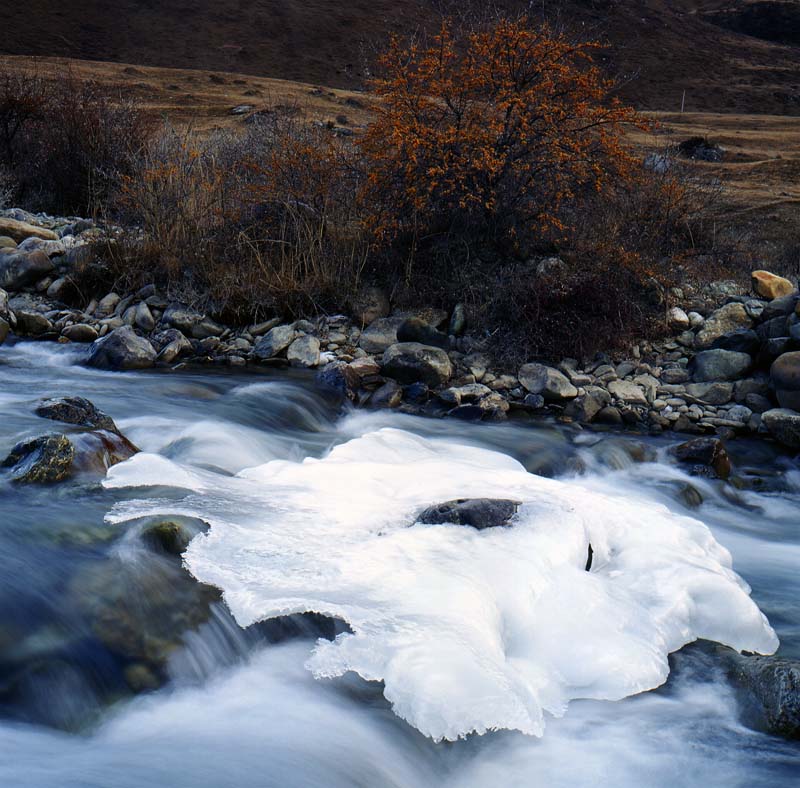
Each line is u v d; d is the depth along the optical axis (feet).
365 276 36.32
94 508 15.87
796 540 23.32
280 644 13.67
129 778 10.87
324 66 238.07
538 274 34.94
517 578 15.44
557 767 12.72
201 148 40.91
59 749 11.43
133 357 31.60
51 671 12.18
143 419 25.05
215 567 14.46
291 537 16.02
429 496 18.90
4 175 50.80
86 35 237.66
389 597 14.32
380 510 17.98
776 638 16.67
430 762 12.42
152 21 248.73
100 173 47.57
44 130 51.80
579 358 33.17
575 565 16.56
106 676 12.46
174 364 32.32
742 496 26.27
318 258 36.01
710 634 16.26
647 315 34.86
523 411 30.73
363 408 30.12
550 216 35.47
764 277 36.83
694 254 41.42
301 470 20.39
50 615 12.85
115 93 62.08
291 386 29.58
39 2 244.22
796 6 374.22
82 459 17.74
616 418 30.68
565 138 36.04
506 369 32.71
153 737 11.92
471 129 36.19
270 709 12.64
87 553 14.29
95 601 13.20
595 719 13.71
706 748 13.21
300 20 254.47
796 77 296.92
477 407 29.96
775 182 101.09
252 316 34.94
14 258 37.04
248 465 22.66
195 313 34.63
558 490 20.04
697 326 34.91
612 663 14.49
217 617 13.57
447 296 35.42
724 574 17.78
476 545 16.19
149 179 38.01
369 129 37.06
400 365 31.55
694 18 352.69
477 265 36.27
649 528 18.72
